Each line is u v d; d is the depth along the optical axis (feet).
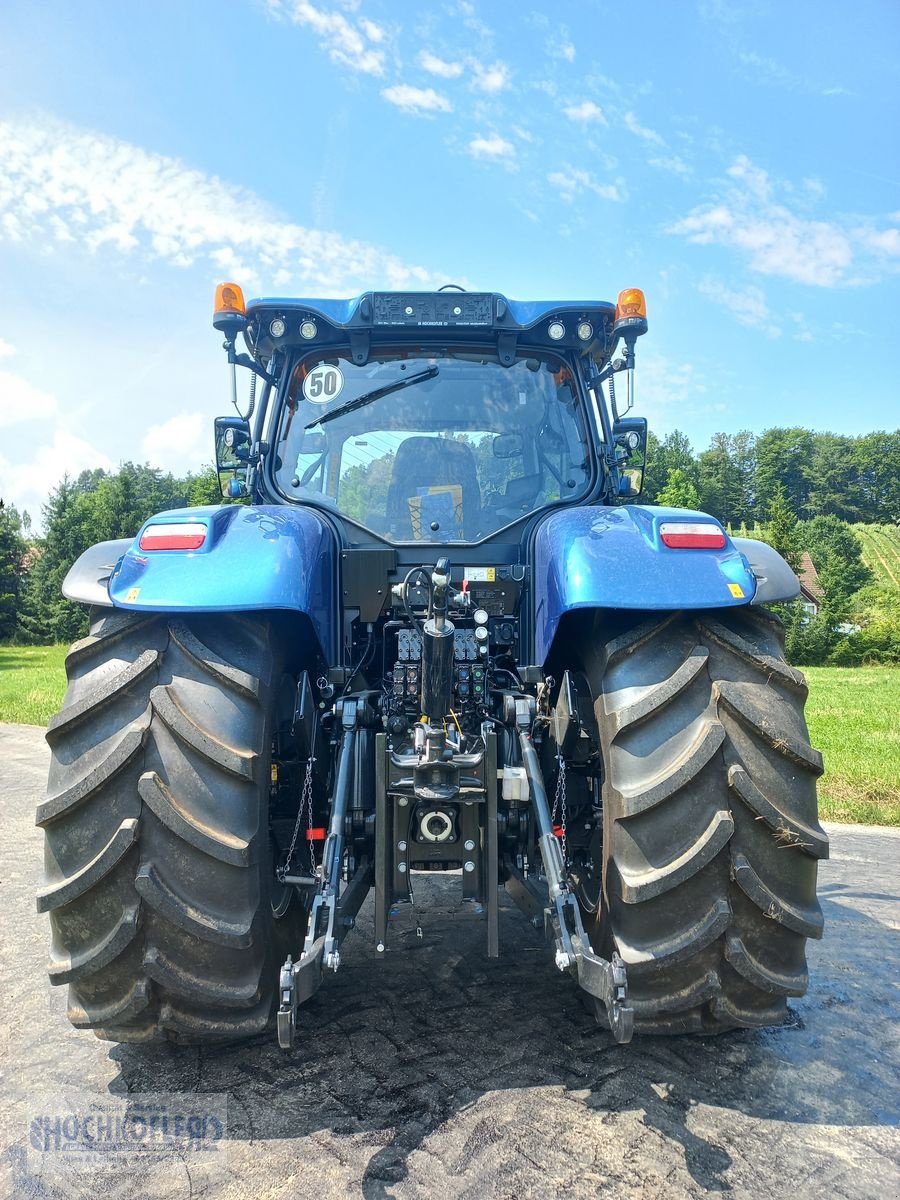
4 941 12.11
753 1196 6.58
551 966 10.87
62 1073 8.38
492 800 8.19
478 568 10.74
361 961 11.06
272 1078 8.20
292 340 11.56
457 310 11.21
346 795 8.70
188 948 7.30
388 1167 6.85
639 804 7.41
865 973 10.91
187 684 7.73
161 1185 6.69
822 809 21.38
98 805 7.36
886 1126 7.55
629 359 11.26
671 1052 8.74
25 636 177.78
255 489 11.71
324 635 9.28
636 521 8.87
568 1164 6.90
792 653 168.35
